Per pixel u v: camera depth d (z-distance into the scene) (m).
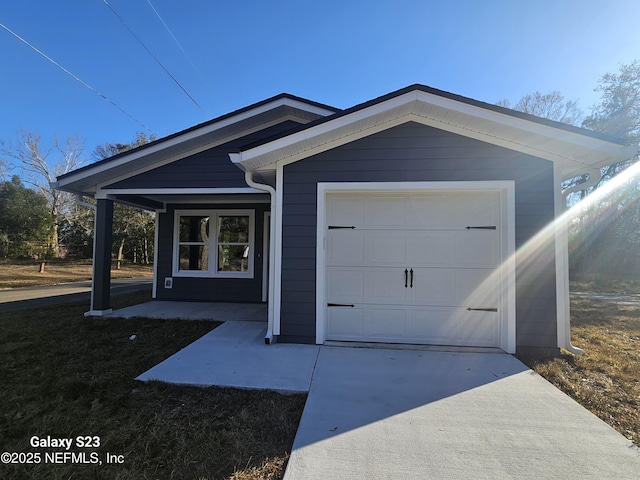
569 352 4.34
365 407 2.87
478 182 4.48
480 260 4.65
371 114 4.14
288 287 4.71
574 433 2.50
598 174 4.46
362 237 4.83
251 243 8.69
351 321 4.81
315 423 2.60
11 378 3.51
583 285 14.84
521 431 2.52
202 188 6.52
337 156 4.67
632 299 10.68
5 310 7.41
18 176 28.25
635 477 2.00
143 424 2.62
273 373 3.61
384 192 4.72
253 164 4.67
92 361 4.05
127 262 27.44
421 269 4.74
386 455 2.20
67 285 13.69
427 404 2.94
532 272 4.38
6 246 24.94
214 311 7.23
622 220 16.39
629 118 14.28
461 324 4.66
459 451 2.26
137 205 7.97
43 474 2.04
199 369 3.71
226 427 2.59
